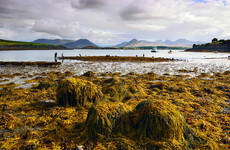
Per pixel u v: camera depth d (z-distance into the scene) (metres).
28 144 4.96
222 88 12.88
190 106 8.75
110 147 4.83
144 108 5.70
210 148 4.77
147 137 5.16
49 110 8.00
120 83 10.76
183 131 5.17
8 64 32.91
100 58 51.22
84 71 25.45
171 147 4.69
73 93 8.40
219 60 50.00
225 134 5.71
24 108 8.34
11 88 13.00
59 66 32.44
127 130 5.59
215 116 7.32
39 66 32.09
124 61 45.22
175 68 29.38
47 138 5.36
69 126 6.29
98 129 5.36
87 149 4.81
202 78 18.61
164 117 5.13
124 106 6.21
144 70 26.58
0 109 8.21
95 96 8.88
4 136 5.75
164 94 11.17
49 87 12.67
